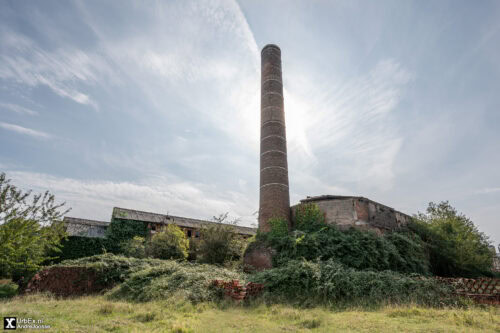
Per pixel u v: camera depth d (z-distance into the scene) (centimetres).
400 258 1647
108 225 2792
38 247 1466
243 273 1581
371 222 1964
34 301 1068
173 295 1084
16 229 1270
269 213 2141
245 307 999
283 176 2266
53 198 1449
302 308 1008
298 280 1181
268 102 2509
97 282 1420
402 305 954
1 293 1368
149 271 1341
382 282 1102
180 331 627
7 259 1261
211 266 1692
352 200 1934
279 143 2358
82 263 1525
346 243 1648
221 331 655
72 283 1353
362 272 1227
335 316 827
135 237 2377
